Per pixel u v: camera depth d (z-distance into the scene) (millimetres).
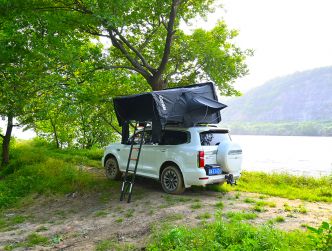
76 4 12938
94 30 14273
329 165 31172
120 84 16578
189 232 6051
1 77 12117
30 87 12383
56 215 9109
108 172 11969
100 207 9203
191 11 16391
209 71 14648
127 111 10422
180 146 9398
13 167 16156
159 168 9922
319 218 7336
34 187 12078
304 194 10062
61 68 12695
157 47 16000
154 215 7906
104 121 22719
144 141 10578
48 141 26672
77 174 12289
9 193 11719
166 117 9203
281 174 13852
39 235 7516
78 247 6605
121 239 6750
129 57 14555
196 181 8953
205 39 15000
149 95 9219
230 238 5684
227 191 10172
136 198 9609
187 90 9898
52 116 18812
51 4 12875
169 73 16266
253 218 7250
